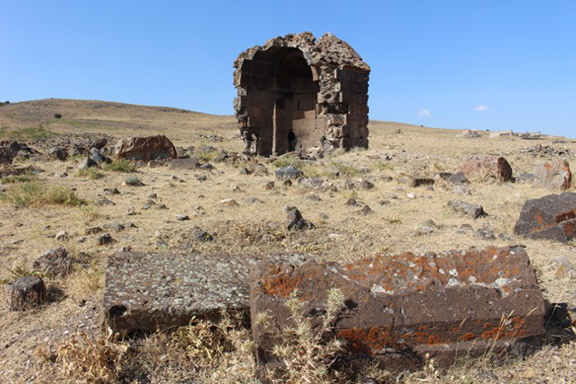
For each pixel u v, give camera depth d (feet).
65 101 322.75
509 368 14.12
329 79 85.46
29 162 71.05
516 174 56.54
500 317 14.14
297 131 101.09
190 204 37.29
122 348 14.38
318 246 26.35
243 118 95.20
